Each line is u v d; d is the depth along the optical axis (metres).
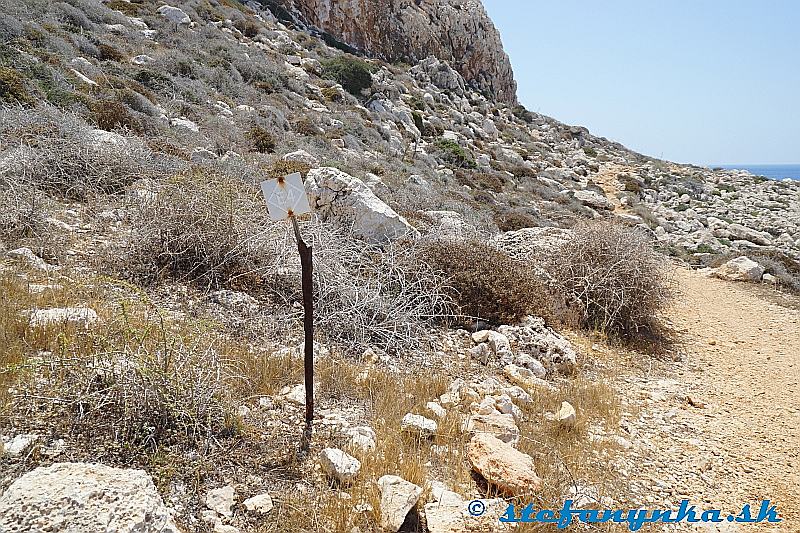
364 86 33.69
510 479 3.92
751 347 8.82
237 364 4.74
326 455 3.80
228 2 38.47
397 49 50.53
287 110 23.73
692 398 6.51
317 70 33.44
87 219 8.23
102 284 5.92
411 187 16.95
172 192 7.27
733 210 31.78
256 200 8.31
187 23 30.11
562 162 40.97
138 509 2.59
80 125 10.80
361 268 7.64
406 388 5.30
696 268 15.58
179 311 5.88
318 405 4.70
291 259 7.20
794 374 7.72
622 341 8.25
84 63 17.02
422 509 3.59
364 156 21.03
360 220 8.55
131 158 10.38
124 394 3.77
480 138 39.94
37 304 5.15
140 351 4.07
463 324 7.45
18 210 7.10
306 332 4.21
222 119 17.70
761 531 4.21
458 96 47.75
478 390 5.61
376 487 3.64
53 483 2.65
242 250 7.04
